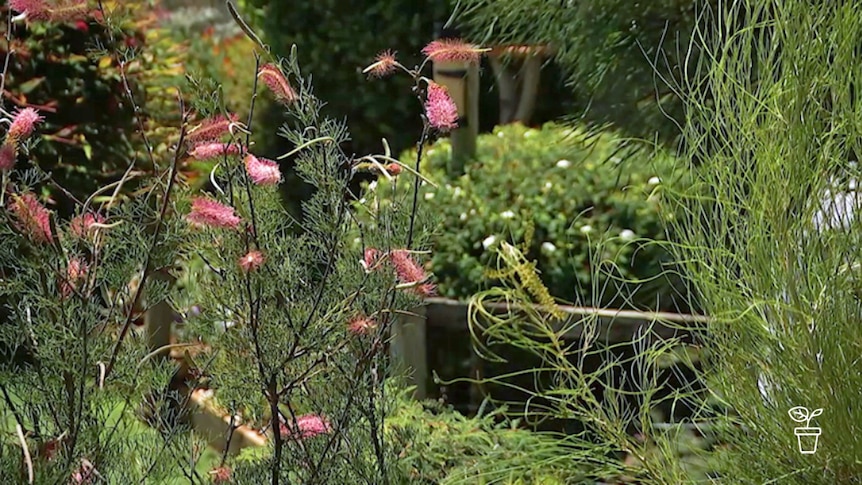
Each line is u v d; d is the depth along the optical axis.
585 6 2.07
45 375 1.19
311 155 1.25
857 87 1.18
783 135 1.20
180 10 6.07
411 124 4.96
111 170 2.86
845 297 1.17
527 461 1.59
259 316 1.19
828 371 1.17
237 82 5.08
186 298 1.42
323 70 4.94
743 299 1.27
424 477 1.59
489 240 2.46
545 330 1.58
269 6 5.05
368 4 4.87
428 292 1.30
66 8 1.28
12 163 1.13
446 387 2.32
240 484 1.24
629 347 2.00
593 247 2.41
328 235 1.23
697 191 1.35
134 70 2.97
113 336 1.27
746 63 1.31
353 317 1.20
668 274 2.10
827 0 1.22
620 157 2.41
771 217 1.20
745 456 1.30
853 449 1.17
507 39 2.36
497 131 3.69
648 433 1.46
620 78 2.11
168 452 1.27
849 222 1.18
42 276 1.18
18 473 1.08
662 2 2.02
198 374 1.36
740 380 1.27
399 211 1.29
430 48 1.27
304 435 1.23
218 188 1.19
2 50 2.64
